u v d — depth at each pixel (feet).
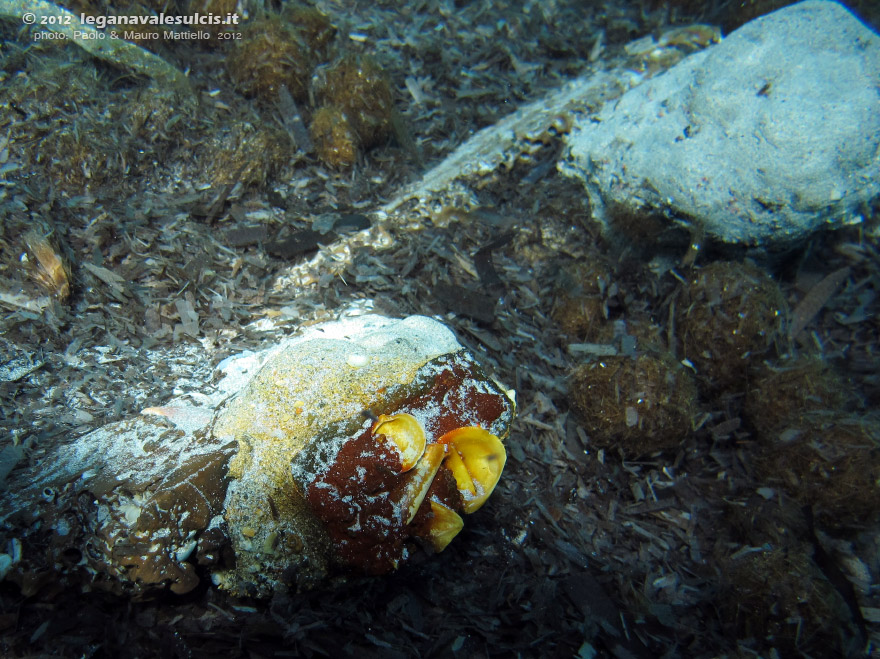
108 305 0.98
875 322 1.18
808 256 1.22
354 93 1.30
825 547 0.92
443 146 1.41
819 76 1.02
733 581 0.85
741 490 0.97
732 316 1.01
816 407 0.96
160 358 0.94
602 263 1.19
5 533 0.68
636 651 0.80
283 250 1.14
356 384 0.71
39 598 0.68
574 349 1.02
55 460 0.74
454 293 1.12
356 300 1.09
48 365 0.88
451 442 0.69
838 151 1.00
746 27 1.12
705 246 1.14
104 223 1.06
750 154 1.04
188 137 1.21
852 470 0.89
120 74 1.24
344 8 1.67
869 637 0.82
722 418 1.03
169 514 0.66
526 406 1.01
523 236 1.25
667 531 0.94
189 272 1.05
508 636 0.78
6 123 1.09
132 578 0.67
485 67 1.61
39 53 1.19
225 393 0.86
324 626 0.73
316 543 0.68
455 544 0.85
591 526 0.92
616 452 0.98
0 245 0.94
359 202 1.26
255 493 0.68
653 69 1.50
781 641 0.80
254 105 1.34
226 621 0.72
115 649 0.68
